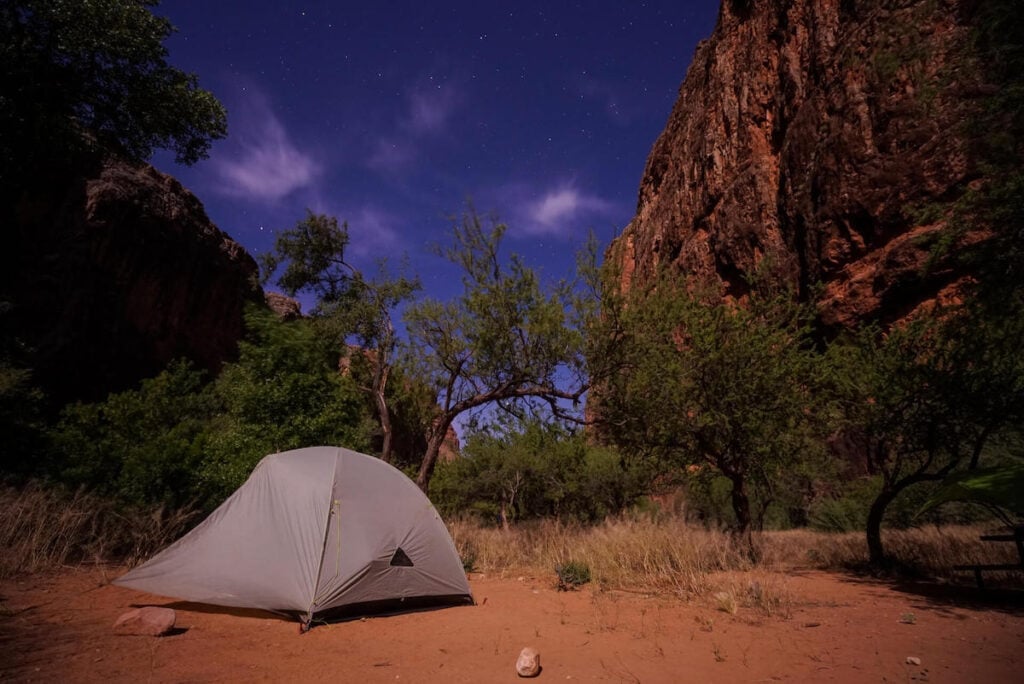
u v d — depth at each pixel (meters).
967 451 8.89
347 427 11.39
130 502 9.80
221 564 5.64
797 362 9.52
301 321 11.98
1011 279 6.91
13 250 14.00
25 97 10.03
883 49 8.25
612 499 18.81
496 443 19.27
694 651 4.03
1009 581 7.20
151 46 11.08
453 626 4.94
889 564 8.49
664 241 44.56
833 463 16.39
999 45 6.55
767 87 35.97
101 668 3.54
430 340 12.09
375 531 5.80
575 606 5.80
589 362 10.88
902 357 8.28
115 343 34.34
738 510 10.03
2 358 15.25
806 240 27.92
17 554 6.60
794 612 5.43
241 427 10.36
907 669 3.54
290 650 4.12
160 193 40.53
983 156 7.06
